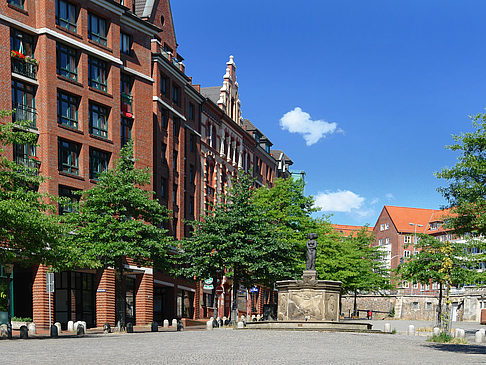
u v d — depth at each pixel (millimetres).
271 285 50375
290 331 30500
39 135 38375
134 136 46344
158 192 49719
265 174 85625
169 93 52969
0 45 36219
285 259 44719
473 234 24359
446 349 22625
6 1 36906
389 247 111688
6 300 34219
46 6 38844
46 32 38594
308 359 17000
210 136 64562
